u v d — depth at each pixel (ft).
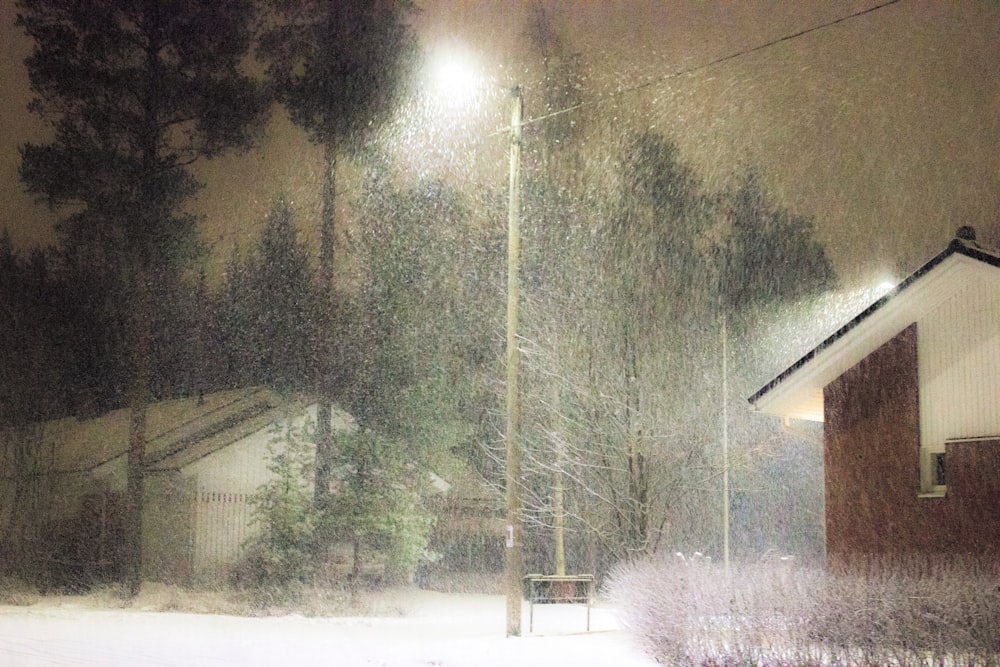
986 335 56.49
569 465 84.28
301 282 134.92
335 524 81.51
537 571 106.93
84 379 118.11
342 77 101.45
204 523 90.79
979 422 56.39
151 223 90.94
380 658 46.24
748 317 126.82
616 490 78.74
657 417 80.94
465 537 108.37
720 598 41.83
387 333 106.63
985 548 55.16
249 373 135.44
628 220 111.86
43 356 113.19
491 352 106.42
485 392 105.70
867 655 38.37
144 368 89.61
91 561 90.84
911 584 41.98
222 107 90.89
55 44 87.86
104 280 109.81
